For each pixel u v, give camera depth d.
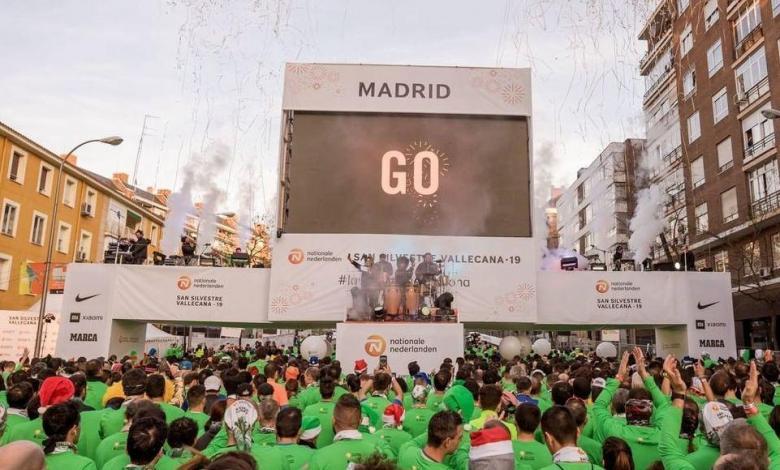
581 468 3.14
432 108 16.05
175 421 3.61
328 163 15.82
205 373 7.54
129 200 39.06
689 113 32.78
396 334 14.04
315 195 15.66
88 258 34.53
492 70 16.33
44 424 3.44
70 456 3.41
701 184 31.22
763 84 25.77
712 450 3.85
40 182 30.55
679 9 33.78
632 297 15.88
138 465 3.17
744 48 27.34
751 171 26.92
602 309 15.80
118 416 4.66
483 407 4.53
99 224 35.84
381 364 10.01
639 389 4.45
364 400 6.19
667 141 36.88
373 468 2.33
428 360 13.94
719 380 5.46
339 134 15.97
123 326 16.16
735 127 27.91
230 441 3.64
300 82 16.11
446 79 16.22
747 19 27.14
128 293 15.55
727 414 3.81
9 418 4.55
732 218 28.23
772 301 23.95
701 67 31.30
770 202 25.02
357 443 3.70
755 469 2.43
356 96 16.05
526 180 15.91
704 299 15.98
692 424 4.25
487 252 15.49
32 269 22.36
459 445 3.85
